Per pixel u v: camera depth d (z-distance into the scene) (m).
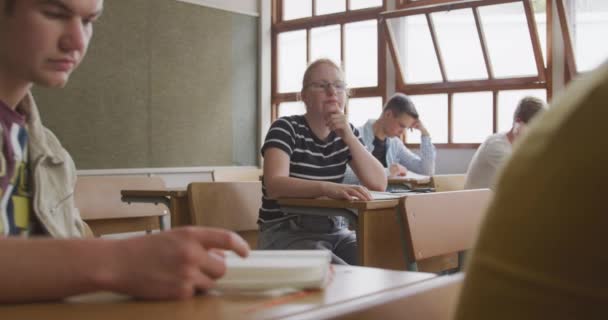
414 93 5.62
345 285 0.46
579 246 0.29
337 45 6.12
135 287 0.41
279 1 6.58
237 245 0.44
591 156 0.29
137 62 5.61
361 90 5.97
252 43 6.50
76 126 5.23
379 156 4.29
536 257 0.30
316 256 0.49
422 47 5.50
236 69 6.36
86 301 0.41
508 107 5.14
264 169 2.11
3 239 0.41
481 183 3.28
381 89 5.82
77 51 0.58
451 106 5.41
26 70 0.57
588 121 0.29
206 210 2.29
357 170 2.24
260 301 0.41
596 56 4.74
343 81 2.22
